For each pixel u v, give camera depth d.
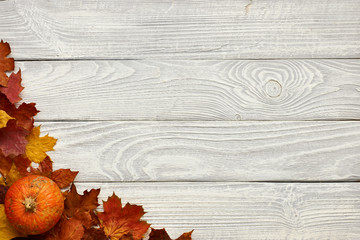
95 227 1.21
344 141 1.23
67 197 1.20
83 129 1.23
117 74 1.24
